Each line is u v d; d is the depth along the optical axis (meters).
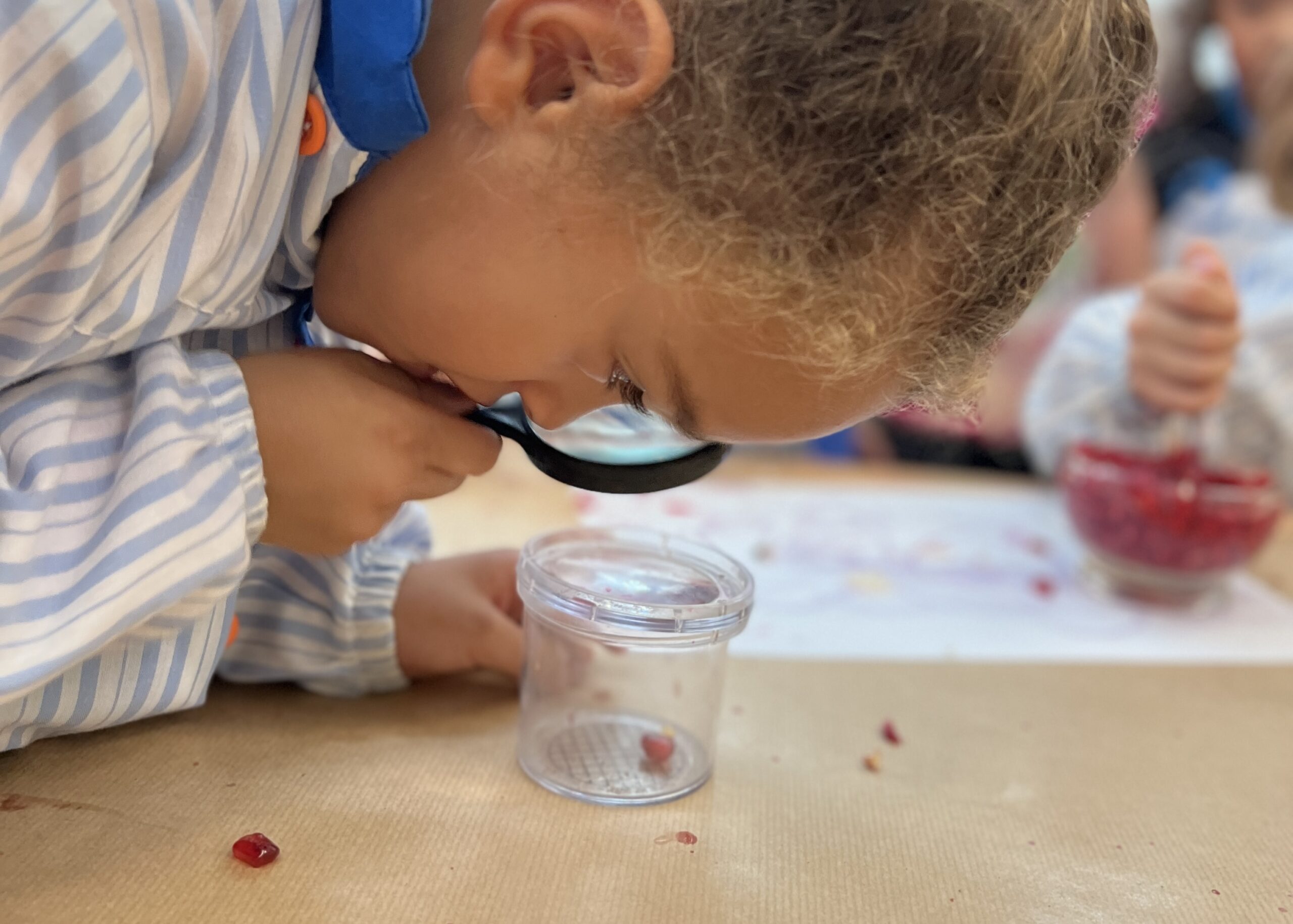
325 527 0.33
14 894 0.25
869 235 0.27
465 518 0.61
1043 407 0.79
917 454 1.00
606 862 0.29
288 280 0.35
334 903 0.26
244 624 0.38
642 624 0.33
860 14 0.25
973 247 0.27
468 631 0.40
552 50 0.28
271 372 0.32
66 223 0.27
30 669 0.26
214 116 0.30
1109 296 0.82
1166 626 0.53
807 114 0.26
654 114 0.27
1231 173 1.05
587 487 0.35
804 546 0.62
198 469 0.29
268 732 0.35
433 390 0.35
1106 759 0.38
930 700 0.42
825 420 0.30
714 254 0.27
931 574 0.58
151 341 0.31
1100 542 0.57
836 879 0.29
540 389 0.32
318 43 0.31
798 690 0.42
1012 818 0.34
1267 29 0.94
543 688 0.36
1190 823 0.34
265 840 0.28
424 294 0.30
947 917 0.28
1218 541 0.54
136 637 0.31
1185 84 1.10
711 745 0.36
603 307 0.29
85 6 0.26
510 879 0.28
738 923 0.27
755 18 0.26
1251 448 0.75
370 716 0.38
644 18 0.26
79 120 0.26
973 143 0.26
